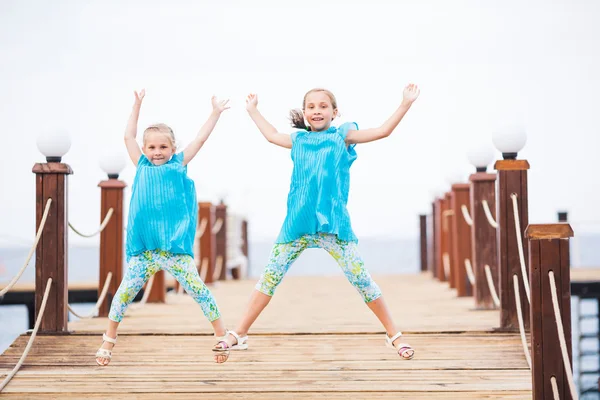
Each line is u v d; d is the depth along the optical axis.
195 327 4.81
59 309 4.50
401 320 5.06
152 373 3.71
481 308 5.72
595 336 9.28
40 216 4.50
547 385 2.97
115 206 5.53
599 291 9.05
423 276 10.42
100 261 5.51
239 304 6.60
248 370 3.75
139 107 3.99
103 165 5.54
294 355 4.00
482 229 5.75
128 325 4.96
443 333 4.41
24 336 4.44
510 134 4.55
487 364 3.81
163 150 3.75
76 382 3.59
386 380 3.56
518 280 4.43
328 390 3.42
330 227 3.49
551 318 2.98
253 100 3.89
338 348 4.13
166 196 3.65
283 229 3.62
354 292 7.82
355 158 3.70
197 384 3.53
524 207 4.53
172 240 3.56
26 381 3.62
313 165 3.60
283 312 5.76
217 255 10.08
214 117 3.94
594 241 72.25
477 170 5.89
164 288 6.58
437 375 3.64
